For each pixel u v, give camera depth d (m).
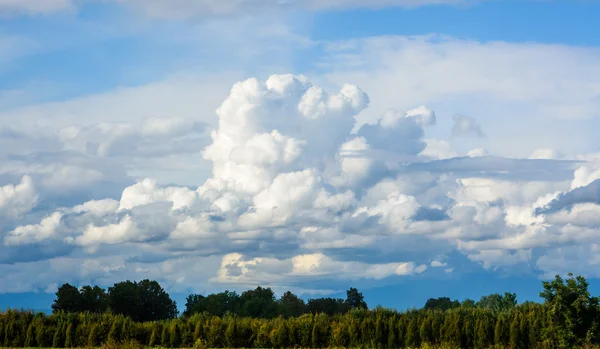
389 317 77.56
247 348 78.19
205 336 79.12
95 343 76.88
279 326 78.31
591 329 55.06
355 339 74.94
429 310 79.31
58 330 77.94
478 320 73.19
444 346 66.19
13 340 78.31
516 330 69.75
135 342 61.12
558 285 56.78
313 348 75.75
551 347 57.41
